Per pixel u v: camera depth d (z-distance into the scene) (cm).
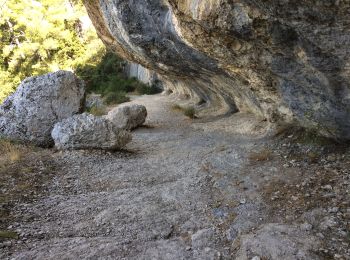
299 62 464
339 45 368
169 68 983
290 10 354
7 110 809
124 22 806
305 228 390
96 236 408
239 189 513
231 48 527
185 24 529
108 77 3139
